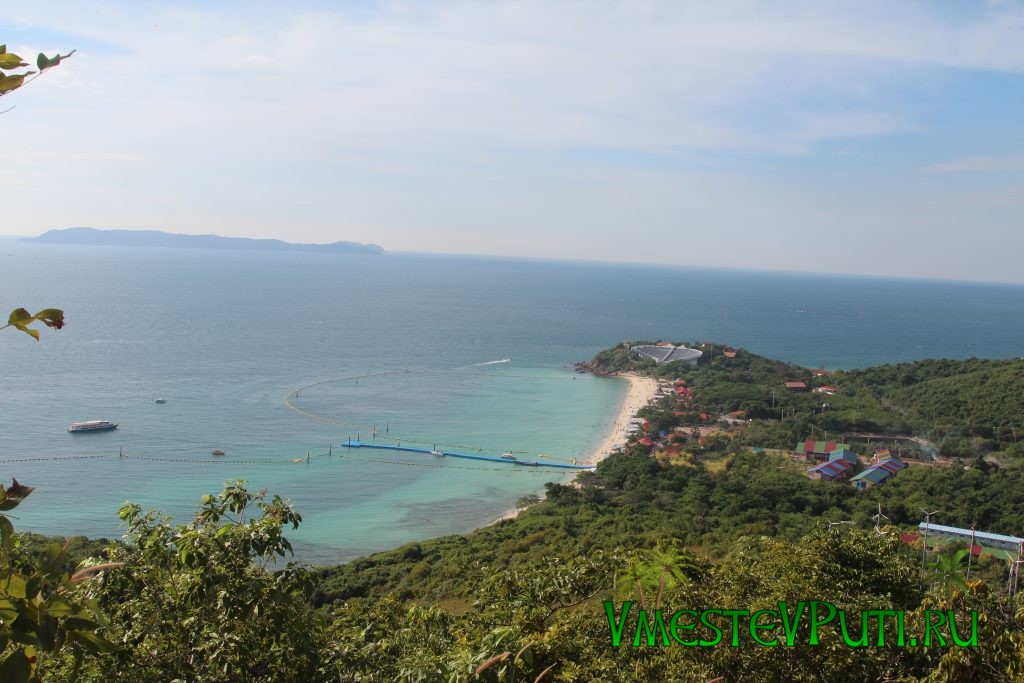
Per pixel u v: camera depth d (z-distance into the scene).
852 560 15.04
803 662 10.04
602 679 9.68
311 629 9.34
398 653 12.28
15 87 4.27
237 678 8.21
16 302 174.75
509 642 9.45
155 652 8.38
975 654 9.45
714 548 38.16
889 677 10.31
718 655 10.20
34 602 4.28
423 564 41.44
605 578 12.56
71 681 7.68
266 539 8.80
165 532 8.94
